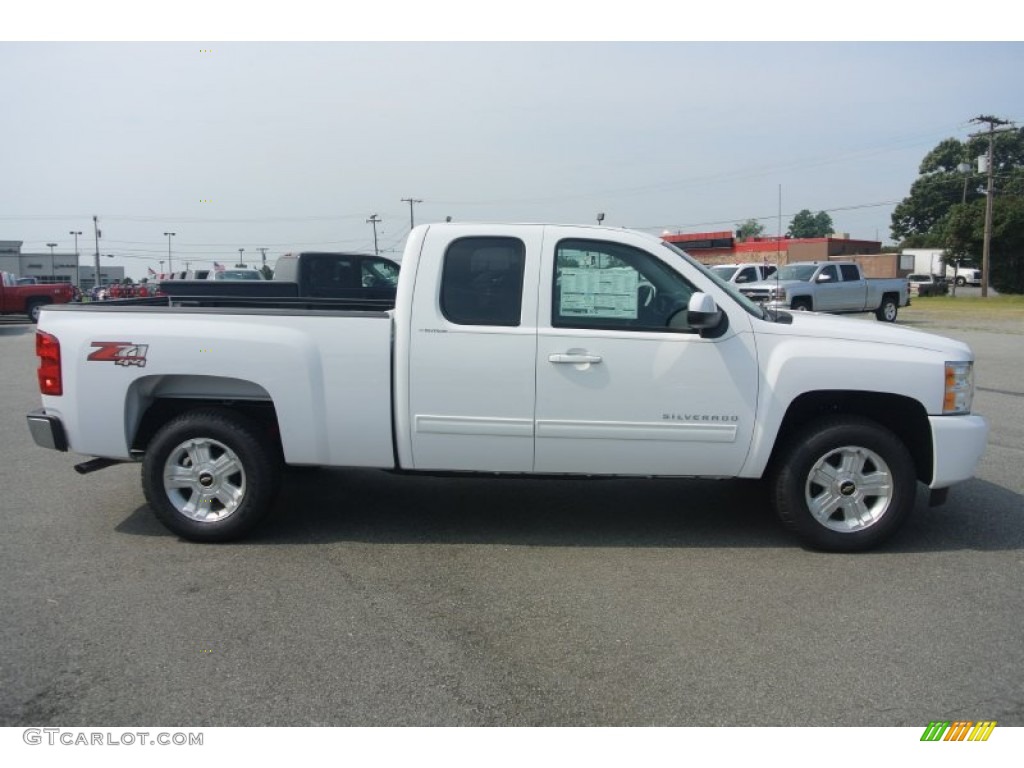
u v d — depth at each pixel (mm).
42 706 3295
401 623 4031
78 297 28312
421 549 5066
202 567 4754
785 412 4902
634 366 4836
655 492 6320
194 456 5094
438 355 4867
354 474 6812
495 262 4938
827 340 4910
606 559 4902
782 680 3504
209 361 4941
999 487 6477
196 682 3473
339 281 14664
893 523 4930
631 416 4871
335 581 4555
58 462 7293
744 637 3889
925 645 3807
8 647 3762
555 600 4309
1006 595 4371
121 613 4121
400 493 6277
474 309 4902
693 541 5215
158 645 3789
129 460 5199
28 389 11938
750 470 4949
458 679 3508
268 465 5078
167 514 5086
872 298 25344
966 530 5426
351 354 4918
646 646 3801
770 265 26203
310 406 4949
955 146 82375
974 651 3750
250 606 4215
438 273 4895
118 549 5043
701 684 3473
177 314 5023
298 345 4918
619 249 4922
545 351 4848
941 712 3271
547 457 4961
